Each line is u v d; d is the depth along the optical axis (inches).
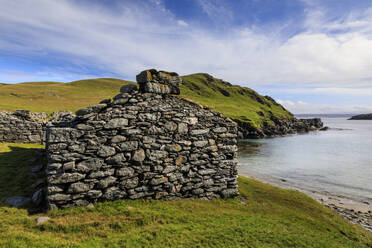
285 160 1828.2
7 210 318.3
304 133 4810.5
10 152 647.1
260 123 4672.7
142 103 430.6
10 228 274.5
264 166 1610.5
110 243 279.4
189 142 482.0
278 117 5949.8
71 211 344.5
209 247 303.0
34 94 3848.4
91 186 372.5
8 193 375.2
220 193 531.5
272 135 4269.2
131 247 275.1
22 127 867.4
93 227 315.3
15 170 490.0
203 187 502.6
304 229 452.8
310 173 1423.5
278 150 2373.3
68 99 3799.2
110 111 397.1
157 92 451.8
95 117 382.3
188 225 363.6
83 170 366.0
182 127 474.6
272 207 565.3
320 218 579.5
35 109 2404.0
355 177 1334.9
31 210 336.8
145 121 430.3
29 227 289.1
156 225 347.3
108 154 388.2
